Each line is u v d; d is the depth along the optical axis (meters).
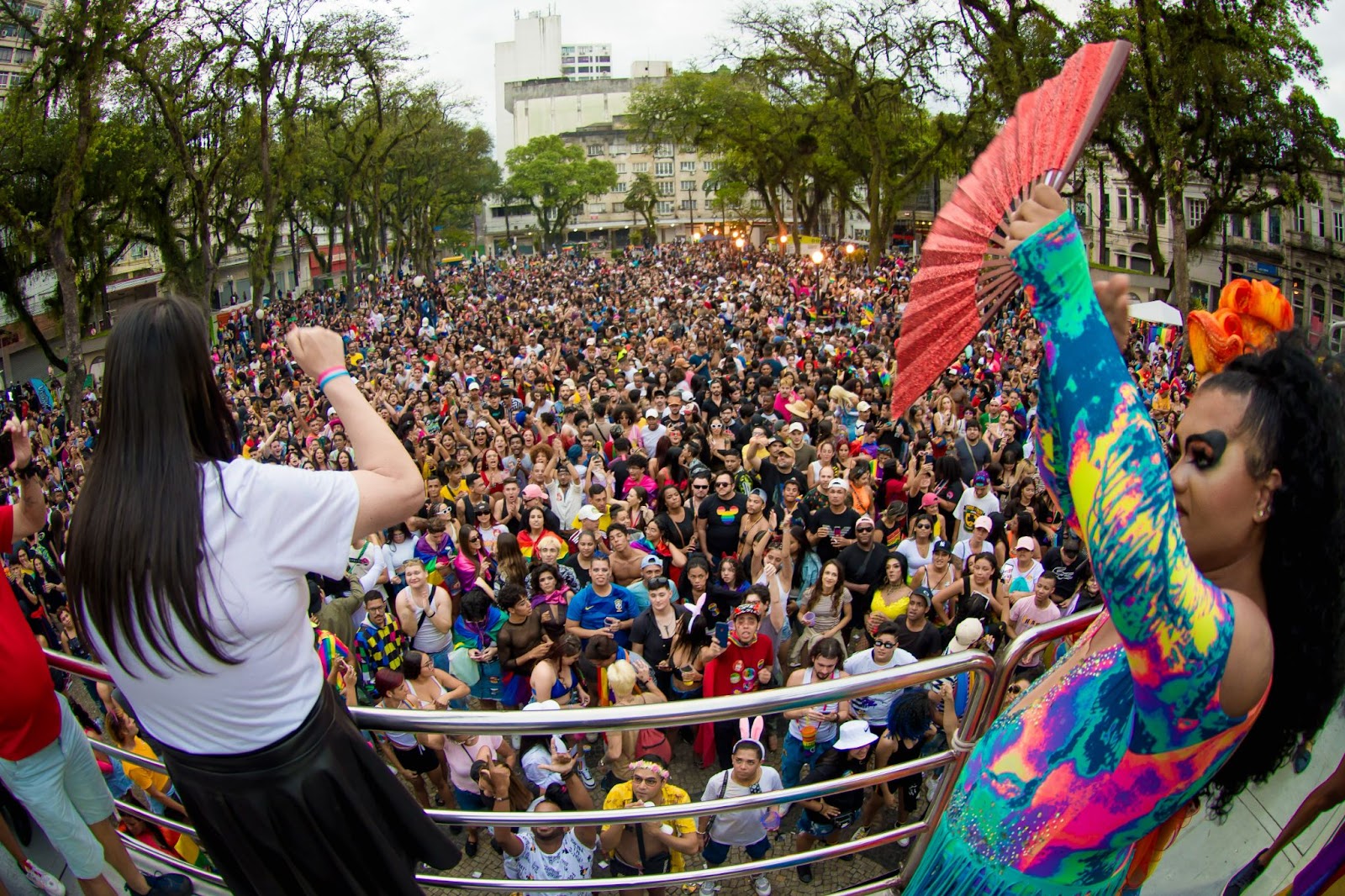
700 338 22.09
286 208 43.16
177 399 1.64
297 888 1.85
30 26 22.84
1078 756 1.60
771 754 6.74
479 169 75.25
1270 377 1.47
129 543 1.58
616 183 105.19
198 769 1.77
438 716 2.09
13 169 26.34
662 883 2.50
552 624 6.52
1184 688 1.37
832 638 5.74
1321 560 1.46
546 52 148.62
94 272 31.52
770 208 56.19
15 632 2.21
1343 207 31.73
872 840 2.57
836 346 19.42
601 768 6.68
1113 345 1.43
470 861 5.60
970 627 5.88
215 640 1.63
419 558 8.30
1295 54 21.41
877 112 36.91
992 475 9.79
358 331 34.94
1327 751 2.29
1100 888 1.66
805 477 9.97
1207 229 27.02
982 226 1.54
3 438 2.20
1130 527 1.32
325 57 34.22
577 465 11.80
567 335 28.42
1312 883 1.85
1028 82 24.27
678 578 8.62
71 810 2.37
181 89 28.77
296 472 1.72
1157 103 20.70
